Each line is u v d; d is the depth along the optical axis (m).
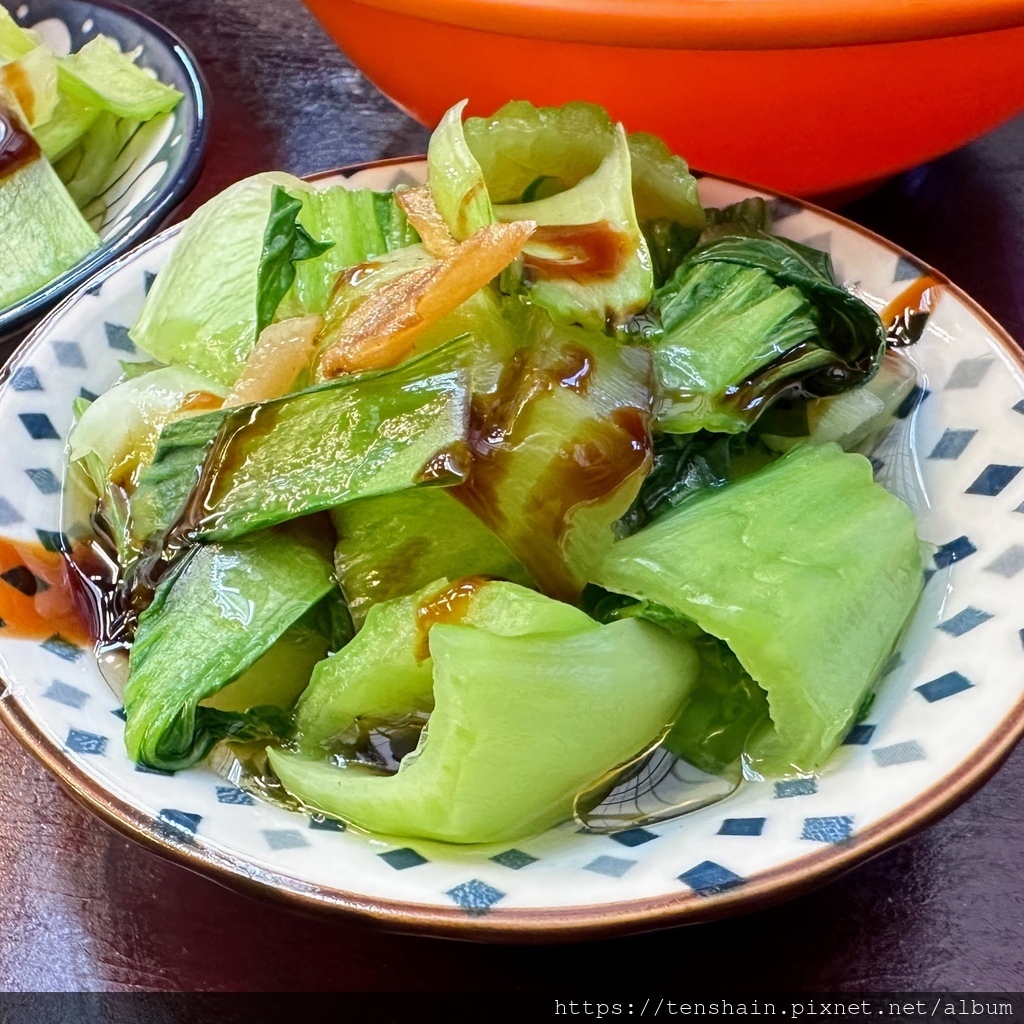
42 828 0.24
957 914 0.23
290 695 0.24
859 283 0.28
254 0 0.45
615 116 0.31
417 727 0.24
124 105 0.36
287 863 0.21
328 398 0.23
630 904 0.20
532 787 0.22
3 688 0.23
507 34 0.29
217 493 0.24
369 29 0.31
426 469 0.22
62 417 0.27
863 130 0.31
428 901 0.20
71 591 0.25
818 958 0.23
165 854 0.21
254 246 0.27
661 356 0.25
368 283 0.25
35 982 0.23
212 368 0.27
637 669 0.23
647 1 0.28
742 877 0.20
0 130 0.35
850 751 0.23
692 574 0.23
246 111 0.39
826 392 0.27
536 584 0.24
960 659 0.23
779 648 0.22
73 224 0.34
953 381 0.27
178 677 0.23
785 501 0.24
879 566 0.24
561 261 0.24
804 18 0.27
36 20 0.42
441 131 0.26
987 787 0.24
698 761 0.24
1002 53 0.29
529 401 0.23
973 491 0.25
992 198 0.35
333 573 0.24
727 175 0.31
